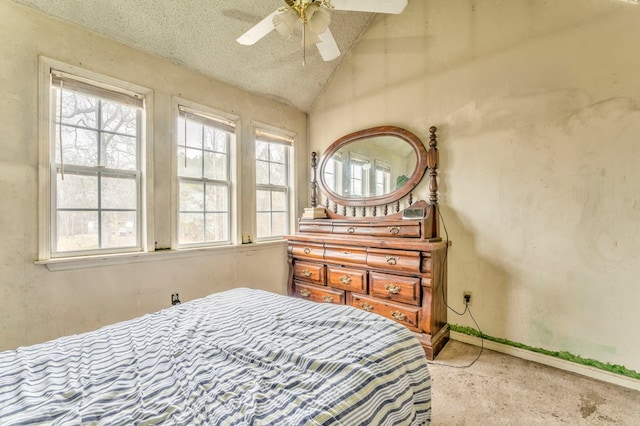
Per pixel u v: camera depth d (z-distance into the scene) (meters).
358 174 3.15
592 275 1.95
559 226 2.07
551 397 1.72
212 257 2.70
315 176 3.53
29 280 1.76
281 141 3.42
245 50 2.67
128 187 2.23
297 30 2.71
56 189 1.90
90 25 1.99
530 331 2.19
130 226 2.24
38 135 1.80
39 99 1.80
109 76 2.09
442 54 2.61
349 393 0.81
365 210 3.10
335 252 2.76
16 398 0.79
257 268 3.12
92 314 2.00
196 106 2.61
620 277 1.86
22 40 1.75
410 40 2.81
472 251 2.46
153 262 2.30
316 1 1.56
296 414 0.71
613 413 1.57
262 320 1.36
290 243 3.14
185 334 1.20
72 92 1.96
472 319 2.46
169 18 2.20
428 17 2.69
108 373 0.93
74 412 0.72
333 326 1.28
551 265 2.10
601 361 1.91
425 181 2.71
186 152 2.56
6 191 1.69
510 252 2.28
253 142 3.10
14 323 1.71
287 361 0.98
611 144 1.88
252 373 0.92
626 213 1.84
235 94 2.93
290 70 3.09
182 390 0.84
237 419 0.70
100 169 2.09
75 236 1.98
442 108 2.62
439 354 2.28
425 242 2.28
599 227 1.92
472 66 2.45
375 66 3.06
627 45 1.82
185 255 2.50
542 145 2.13
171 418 0.72
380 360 1.00
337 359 0.97
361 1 1.67
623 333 1.84
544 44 2.12
